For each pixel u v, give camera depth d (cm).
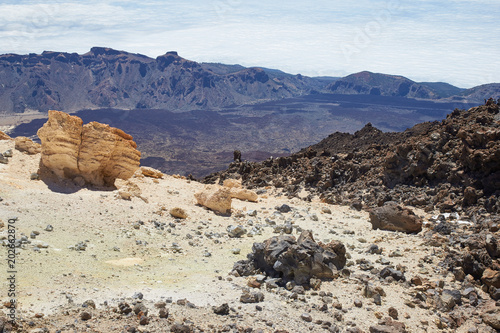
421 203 2652
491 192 2417
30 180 2344
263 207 2683
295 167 3709
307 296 1384
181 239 1925
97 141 2473
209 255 1753
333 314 1282
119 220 2009
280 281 1477
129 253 1673
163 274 1494
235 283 1448
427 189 2770
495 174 2409
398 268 1633
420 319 1315
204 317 1188
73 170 2473
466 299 1457
